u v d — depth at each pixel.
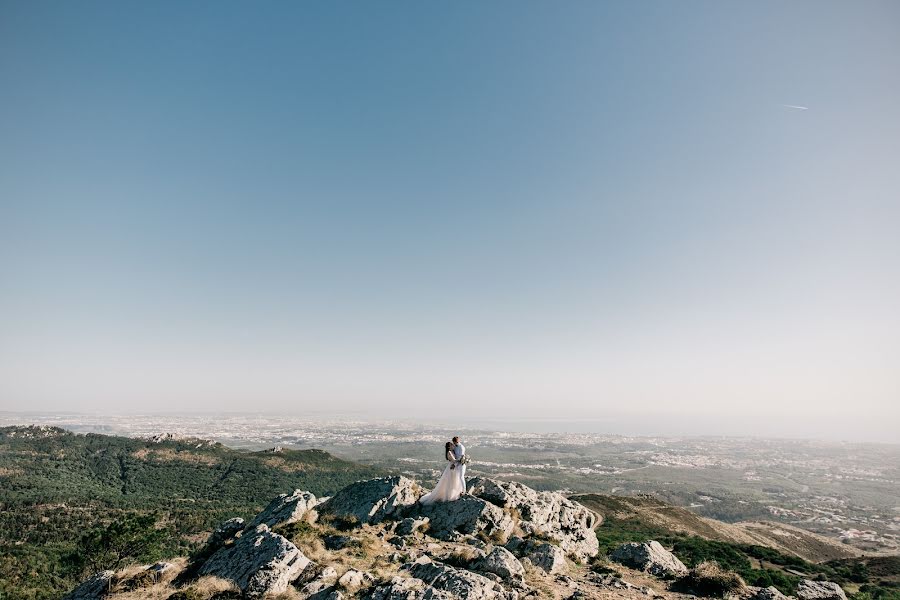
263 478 161.62
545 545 24.75
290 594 18.33
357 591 18.28
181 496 139.50
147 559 55.72
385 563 21.44
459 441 31.09
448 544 25.17
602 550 37.38
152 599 18.50
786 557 53.72
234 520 26.53
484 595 17.55
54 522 104.62
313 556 21.73
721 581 21.86
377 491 30.67
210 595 18.33
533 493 34.16
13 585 73.19
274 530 24.55
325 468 180.62
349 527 26.97
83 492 132.00
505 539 26.86
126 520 55.59
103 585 19.70
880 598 43.78
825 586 27.56
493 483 33.44
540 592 19.02
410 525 27.14
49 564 82.19
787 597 21.09
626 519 95.12
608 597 19.33
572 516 33.69
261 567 19.48
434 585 18.27
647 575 24.42
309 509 29.00
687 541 57.31
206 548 24.25
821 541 112.94
